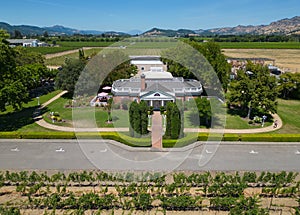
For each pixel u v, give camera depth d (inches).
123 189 945.5
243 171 1143.6
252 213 831.7
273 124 1720.0
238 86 1795.0
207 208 927.7
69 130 1589.6
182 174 1018.7
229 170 1147.9
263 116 1728.6
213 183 1009.5
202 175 1011.9
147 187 975.6
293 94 2391.7
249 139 1428.4
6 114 1897.1
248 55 5364.2
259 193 1000.2
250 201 878.4
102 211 910.4
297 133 1571.1
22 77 1747.0
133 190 957.2
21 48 2893.7
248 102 1793.8
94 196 907.4
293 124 1727.4
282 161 1234.6
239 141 1427.2
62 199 942.4
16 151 1326.3
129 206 921.5
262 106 1753.2
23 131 1569.9
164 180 1015.0
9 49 1624.0
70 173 1067.9
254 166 1186.0
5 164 1198.3
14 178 1020.5
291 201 960.3
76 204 898.1
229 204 891.4
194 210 918.4
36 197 973.2
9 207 900.6
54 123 1701.5
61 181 1059.9
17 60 2632.9
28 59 2810.0
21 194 995.3
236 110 1967.3
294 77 2340.1
